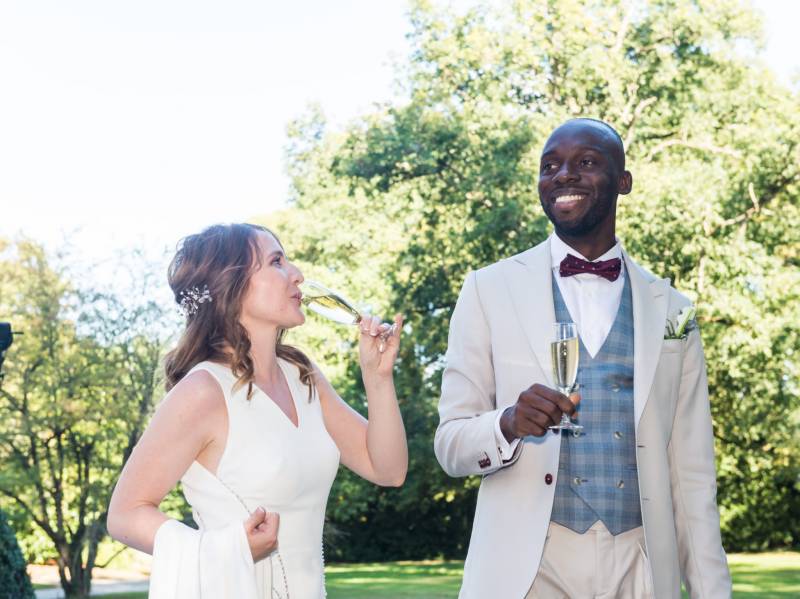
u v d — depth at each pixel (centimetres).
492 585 263
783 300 1466
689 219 1430
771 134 1492
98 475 1398
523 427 240
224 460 212
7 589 644
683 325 286
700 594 275
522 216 1491
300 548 216
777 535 1991
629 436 276
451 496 1862
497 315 284
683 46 1667
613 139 291
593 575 266
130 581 1688
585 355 282
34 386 1334
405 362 1730
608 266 289
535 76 1638
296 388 232
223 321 221
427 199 1658
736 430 1744
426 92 1691
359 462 243
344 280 1719
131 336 1334
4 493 1359
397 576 1570
